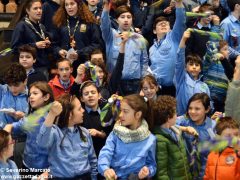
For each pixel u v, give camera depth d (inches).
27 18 273.3
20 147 204.7
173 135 195.8
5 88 223.1
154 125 195.8
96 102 217.6
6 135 177.3
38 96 199.3
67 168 190.4
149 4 327.6
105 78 240.8
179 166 191.9
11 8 366.0
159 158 190.2
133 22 306.3
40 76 252.2
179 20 257.1
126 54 256.7
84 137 196.7
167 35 264.8
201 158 202.5
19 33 268.2
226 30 295.1
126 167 186.7
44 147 189.0
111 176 179.9
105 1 260.7
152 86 226.5
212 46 256.5
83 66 233.0
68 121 193.2
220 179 185.0
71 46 271.3
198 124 211.0
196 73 244.8
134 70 256.8
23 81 221.6
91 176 197.9
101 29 265.9
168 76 261.1
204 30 281.9
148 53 281.7
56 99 205.2
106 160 186.2
